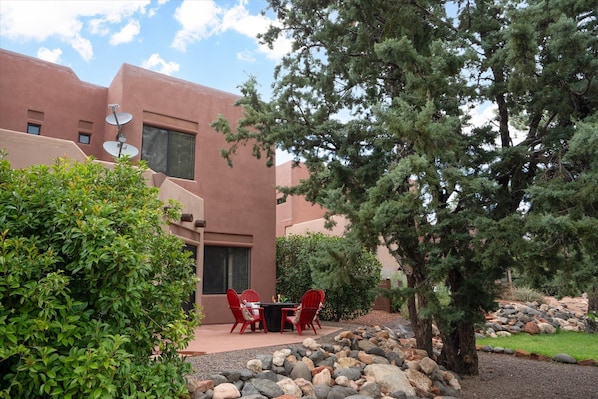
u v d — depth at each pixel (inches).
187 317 201.2
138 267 160.2
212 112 623.8
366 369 275.9
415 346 363.3
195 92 611.8
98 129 584.4
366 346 325.1
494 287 277.0
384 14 281.7
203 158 609.0
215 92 630.5
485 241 249.3
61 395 139.4
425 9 281.1
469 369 334.0
